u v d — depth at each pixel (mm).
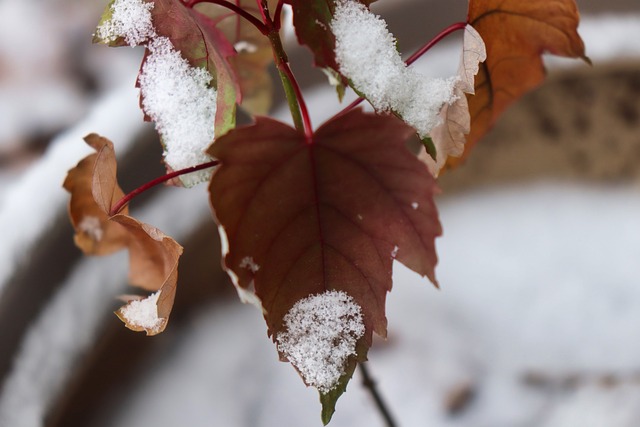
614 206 667
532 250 664
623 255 646
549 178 683
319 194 351
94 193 375
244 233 347
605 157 657
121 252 566
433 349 622
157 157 585
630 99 612
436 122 374
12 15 979
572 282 639
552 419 565
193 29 369
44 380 534
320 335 361
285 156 344
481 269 661
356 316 362
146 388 605
